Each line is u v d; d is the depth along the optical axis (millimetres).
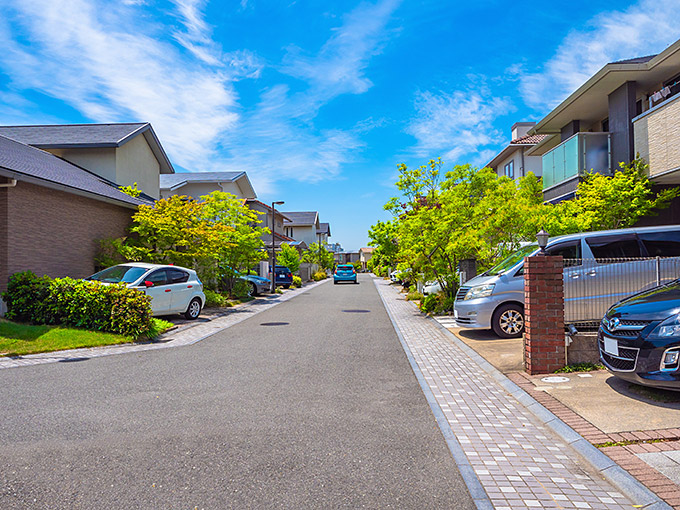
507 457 4062
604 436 4352
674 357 4930
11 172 10508
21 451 4078
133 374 7133
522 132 30828
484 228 12547
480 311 9922
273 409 5371
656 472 3582
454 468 3816
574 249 9250
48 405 5480
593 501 3270
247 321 14086
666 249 9008
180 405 5504
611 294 8320
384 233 36125
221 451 4113
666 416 4781
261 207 42469
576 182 16016
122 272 12680
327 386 6473
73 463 3830
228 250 20234
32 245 12086
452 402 5766
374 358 8523
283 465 3830
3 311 10586
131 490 3361
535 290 6930
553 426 4762
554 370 6887
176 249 17266
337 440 4414
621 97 15219
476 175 15195
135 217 15977
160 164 24234
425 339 10789
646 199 13727
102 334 10031
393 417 5141
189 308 13766
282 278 32938
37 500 3195
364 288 33938
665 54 13047
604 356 5824
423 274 16750
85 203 14461
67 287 10477
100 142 18922
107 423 4840
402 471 3744
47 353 8727
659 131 12805
